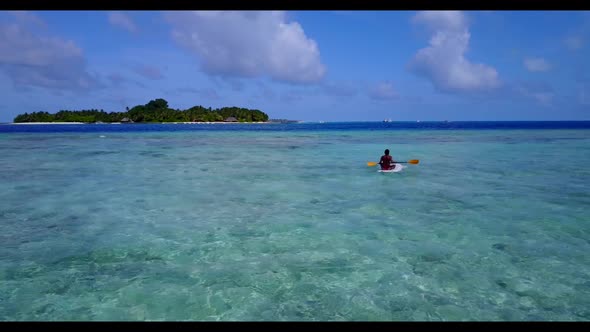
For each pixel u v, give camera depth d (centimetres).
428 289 507
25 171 1582
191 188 1213
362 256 621
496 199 1033
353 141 3778
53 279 538
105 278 542
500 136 4506
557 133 5294
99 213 893
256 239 705
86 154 2366
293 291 505
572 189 1171
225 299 485
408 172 1553
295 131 7088
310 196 1086
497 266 577
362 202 1006
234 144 3378
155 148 2895
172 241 695
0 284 521
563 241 681
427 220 825
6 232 744
